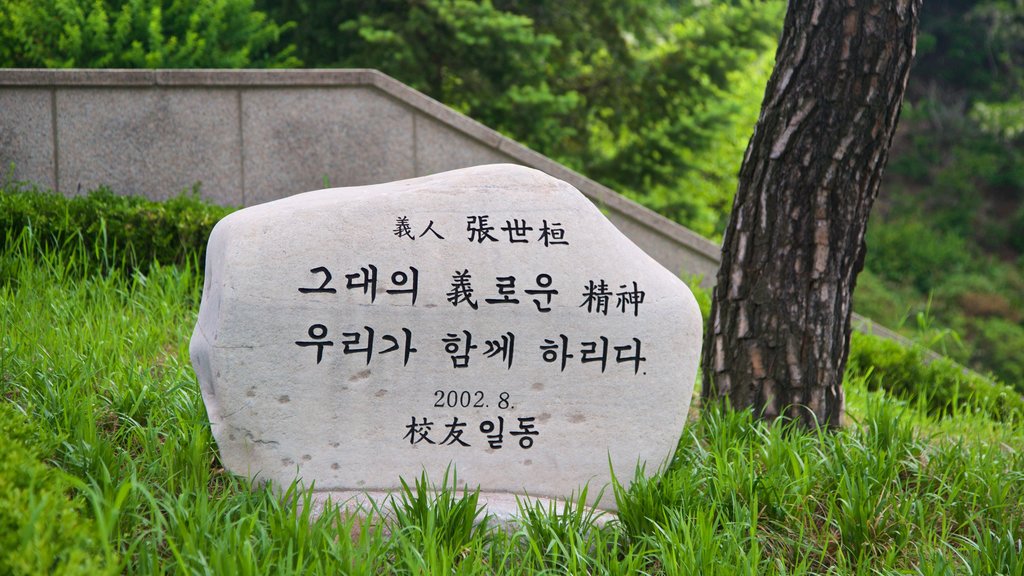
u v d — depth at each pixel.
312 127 6.88
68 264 5.07
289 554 2.72
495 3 10.15
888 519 3.50
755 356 4.16
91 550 2.47
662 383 3.61
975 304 16.09
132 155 6.52
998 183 18.66
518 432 3.54
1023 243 17.72
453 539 3.16
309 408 3.38
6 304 4.36
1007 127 17.75
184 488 3.19
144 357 4.21
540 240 3.52
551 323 3.52
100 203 5.71
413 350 3.43
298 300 3.32
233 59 7.77
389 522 3.28
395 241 3.41
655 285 3.60
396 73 9.24
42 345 4.09
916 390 6.02
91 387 3.83
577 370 3.55
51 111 6.31
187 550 2.73
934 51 20.39
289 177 6.88
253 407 3.32
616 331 3.56
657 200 10.60
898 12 3.92
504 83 9.62
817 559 3.37
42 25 7.21
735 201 4.26
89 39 7.30
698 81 10.16
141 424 3.72
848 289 4.19
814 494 3.62
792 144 4.03
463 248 3.46
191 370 4.08
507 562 3.17
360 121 6.98
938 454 3.96
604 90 10.38
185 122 6.60
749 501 3.46
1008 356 15.01
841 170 4.02
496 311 3.47
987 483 3.73
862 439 3.98
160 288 5.01
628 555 3.06
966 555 3.45
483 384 3.50
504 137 7.24
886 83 3.96
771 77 4.13
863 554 3.29
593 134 10.87
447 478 3.48
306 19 9.44
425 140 7.13
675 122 10.34
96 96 6.39
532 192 3.55
